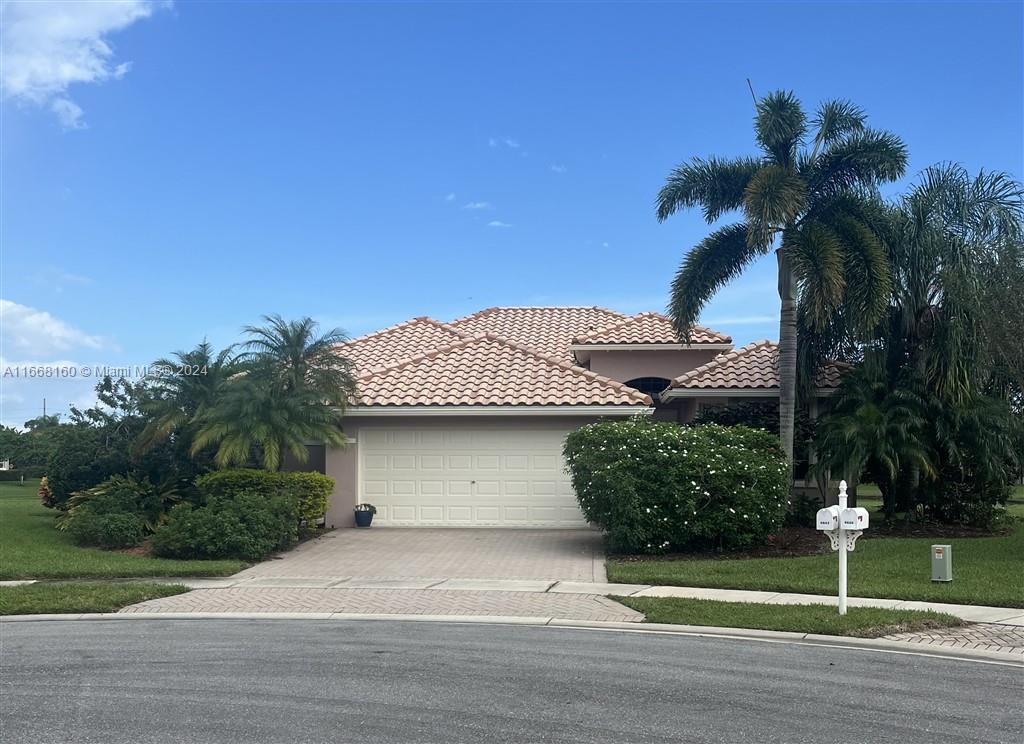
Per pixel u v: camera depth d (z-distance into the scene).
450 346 23.83
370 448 21.20
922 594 12.20
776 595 12.67
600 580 14.05
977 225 19.20
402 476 21.11
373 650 9.44
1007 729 6.69
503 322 30.97
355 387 20.44
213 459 20.20
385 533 19.88
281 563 15.91
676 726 6.73
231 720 6.86
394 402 20.67
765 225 18.12
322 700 7.44
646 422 17.77
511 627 10.79
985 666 8.80
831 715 7.04
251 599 12.61
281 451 19.34
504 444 21.03
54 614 11.73
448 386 21.42
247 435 18.23
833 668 8.67
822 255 17.92
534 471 20.94
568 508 20.80
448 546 17.92
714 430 17.31
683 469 16.22
